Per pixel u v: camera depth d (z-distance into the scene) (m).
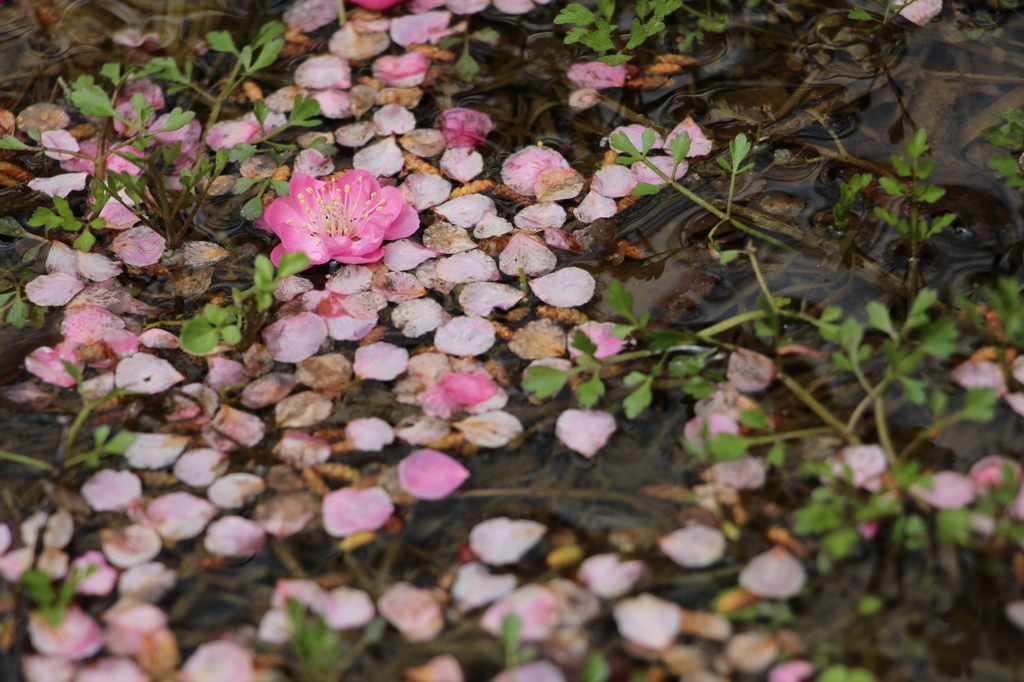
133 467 0.78
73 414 0.79
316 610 0.75
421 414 0.78
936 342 0.76
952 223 0.81
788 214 0.82
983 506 0.75
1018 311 0.77
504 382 0.79
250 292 0.78
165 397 0.79
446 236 0.82
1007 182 0.81
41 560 0.76
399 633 0.75
